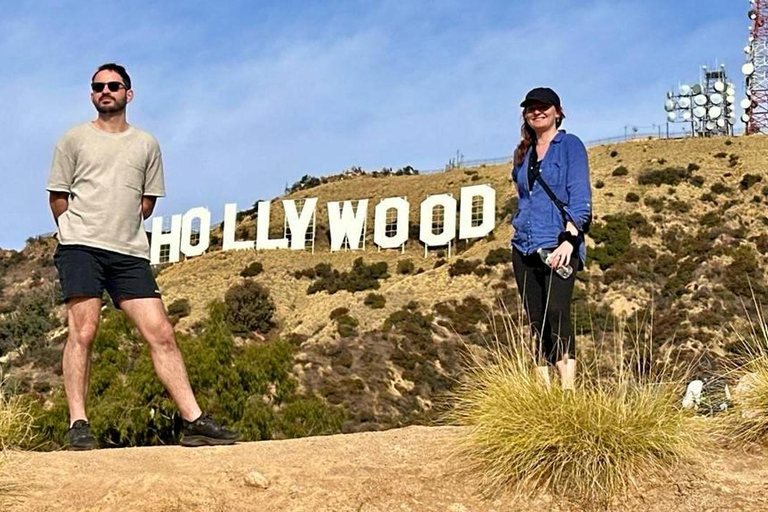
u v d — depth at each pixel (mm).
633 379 5406
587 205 5672
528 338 5672
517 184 5973
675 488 4918
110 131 6066
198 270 58375
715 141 58688
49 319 53938
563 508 4855
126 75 6105
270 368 21578
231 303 48344
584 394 5215
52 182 5980
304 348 38750
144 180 6145
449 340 38812
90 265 5914
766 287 37531
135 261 6020
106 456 5469
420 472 5137
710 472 5117
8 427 5715
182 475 4934
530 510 4840
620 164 57219
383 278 51938
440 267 48750
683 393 5531
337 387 33531
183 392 6008
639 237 46000
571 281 5633
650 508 4801
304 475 5043
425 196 69500
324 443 5898
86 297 5926
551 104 5820
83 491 4738
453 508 4812
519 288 5910
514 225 5941
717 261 40094
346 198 72375
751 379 5707
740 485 4969
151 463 5270
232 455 5543
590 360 5543
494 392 5328
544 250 5691
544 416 5078
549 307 5609
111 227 5938
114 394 18375
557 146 5820
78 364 5957
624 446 5035
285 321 48812
